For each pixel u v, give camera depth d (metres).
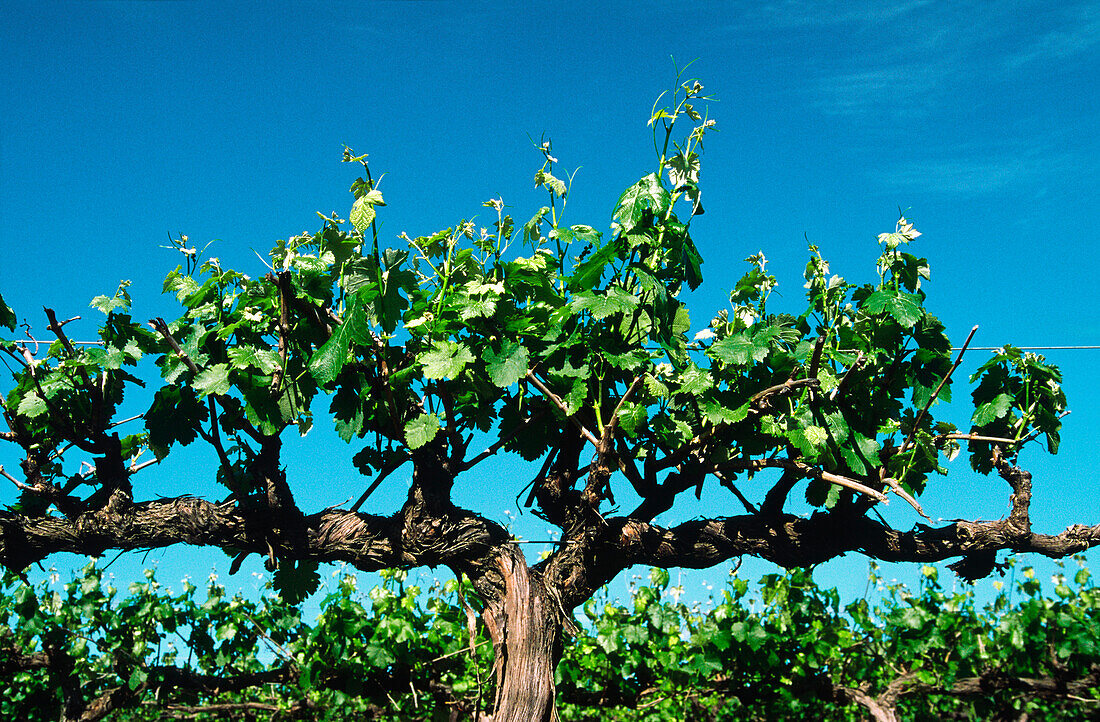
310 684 5.95
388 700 6.05
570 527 4.85
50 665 5.99
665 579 6.26
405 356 4.53
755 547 4.91
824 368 4.98
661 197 4.49
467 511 4.78
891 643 5.77
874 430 5.20
